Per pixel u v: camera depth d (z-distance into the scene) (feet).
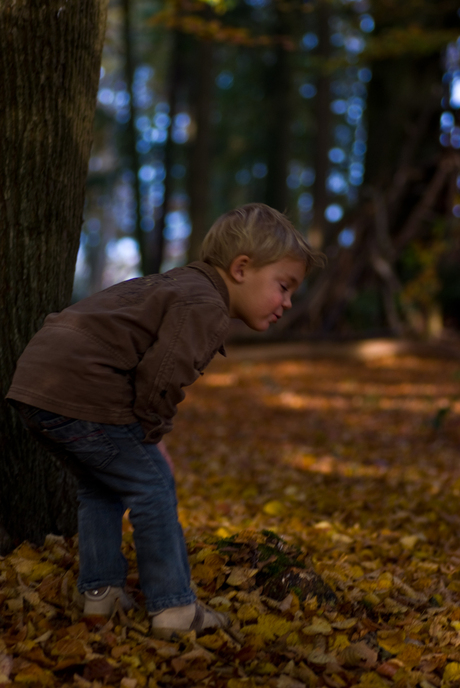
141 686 6.13
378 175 48.88
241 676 6.45
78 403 6.40
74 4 8.07
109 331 6.46
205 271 7.19
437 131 48.32
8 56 7.77
